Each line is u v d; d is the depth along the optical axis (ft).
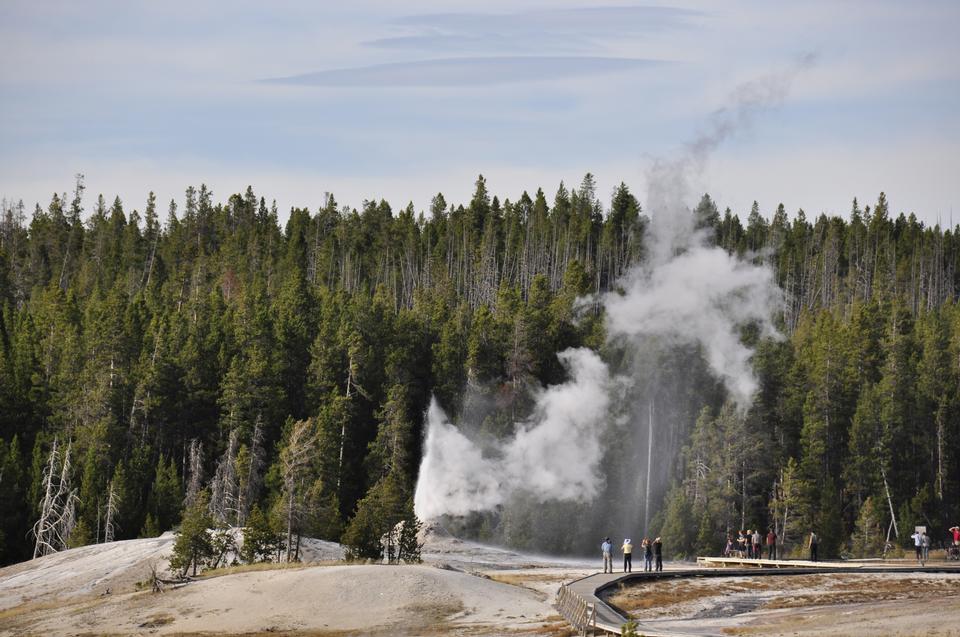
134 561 289.33
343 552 318.04
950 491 457.27
